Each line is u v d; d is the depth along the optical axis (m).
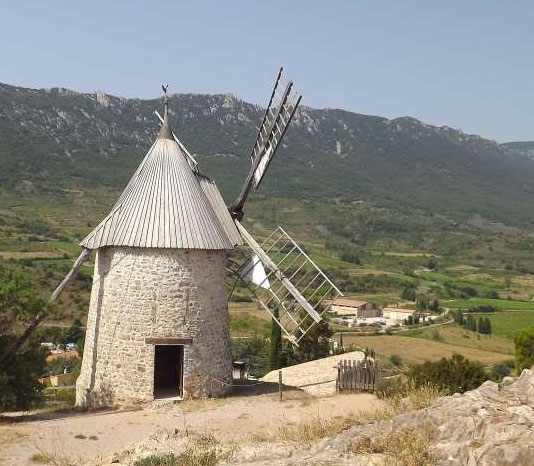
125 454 13.11
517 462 8.80
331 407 18.22
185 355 19.88
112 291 20.09
